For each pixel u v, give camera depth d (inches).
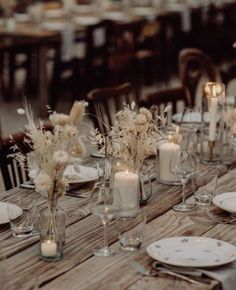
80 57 306.8
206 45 362.3
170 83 352.5
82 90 299.1
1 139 127.3
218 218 106.3
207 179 113.0
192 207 111.1
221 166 135.2
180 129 124.6
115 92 165.2
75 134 87.9
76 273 87.0
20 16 315.3
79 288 83.0
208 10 360.2
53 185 88.9
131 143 107.9
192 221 105.2
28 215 99.0
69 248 94.4
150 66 339.6
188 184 122.0
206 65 211.5
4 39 290.5
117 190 92.8
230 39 369.7
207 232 101.0
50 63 350.0
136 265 88.7
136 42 305.4
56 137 89.0
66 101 309.0
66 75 323.3
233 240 98.5
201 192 112.5
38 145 88.0
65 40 286.4
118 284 84.0
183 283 84.0
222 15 377.4
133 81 308.5
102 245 95.3
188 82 205.9
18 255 92.1
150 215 107.3
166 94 173.9
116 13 331.3
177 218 106.3
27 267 88.6
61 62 292.5
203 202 112.5
